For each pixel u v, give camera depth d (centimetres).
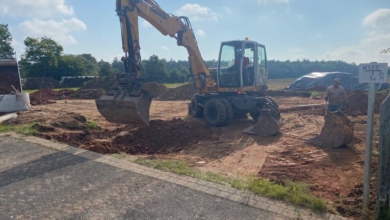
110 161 611
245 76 1170
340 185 541
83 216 398
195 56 1188
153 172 549
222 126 1114
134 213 404
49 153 664
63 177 529
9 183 505
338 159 705
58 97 2556
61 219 391
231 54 1173
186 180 511
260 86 1248
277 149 805
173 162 614
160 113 1580
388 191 361
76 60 6384
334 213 406
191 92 2469
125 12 857
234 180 514
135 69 861
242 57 1130
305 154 750
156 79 4762
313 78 2711
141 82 836
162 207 419
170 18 1062
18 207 423
